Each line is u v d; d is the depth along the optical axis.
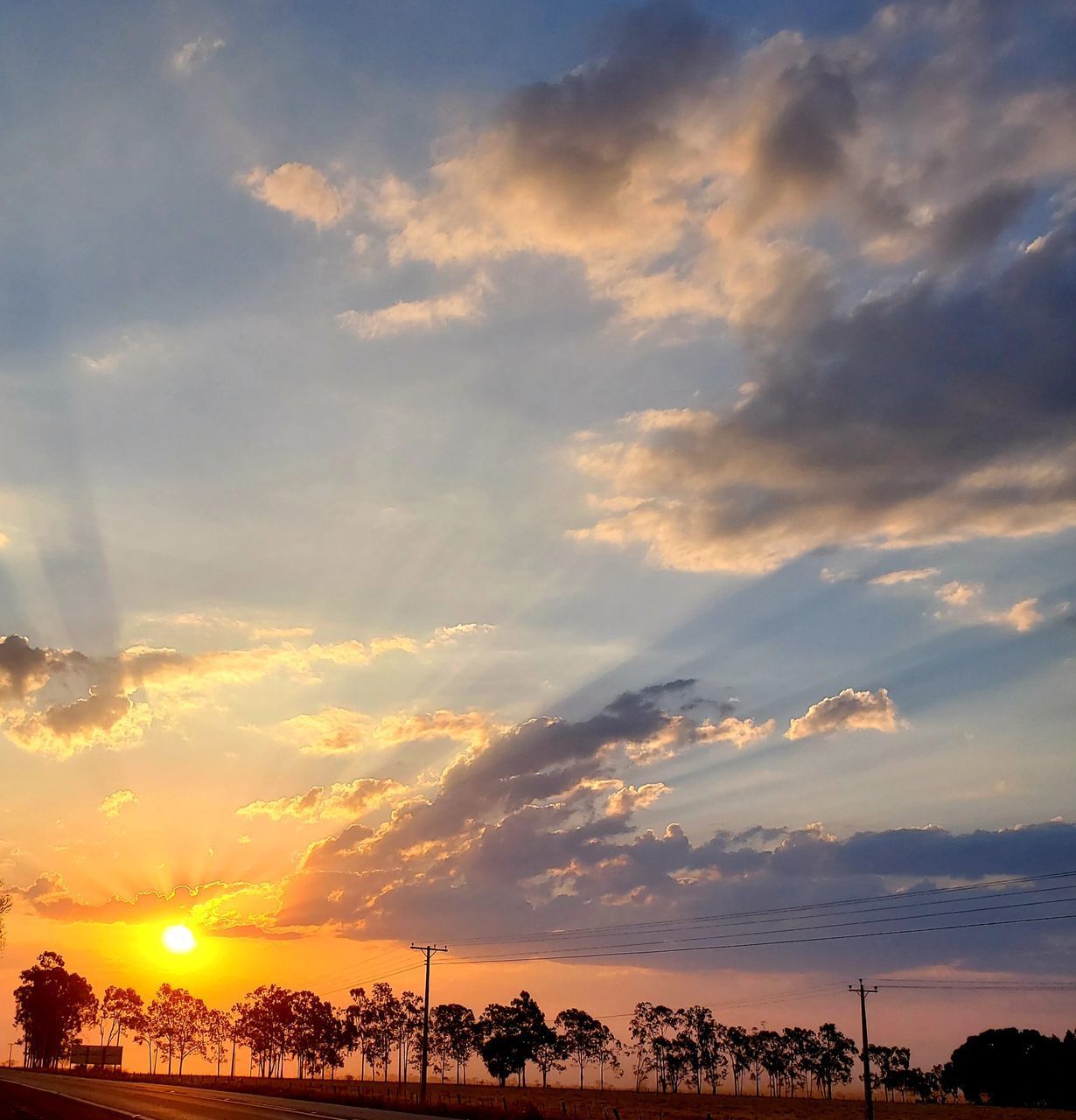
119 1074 161.88
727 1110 119.44
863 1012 87.81
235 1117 52.41
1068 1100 134.88
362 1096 92.88
